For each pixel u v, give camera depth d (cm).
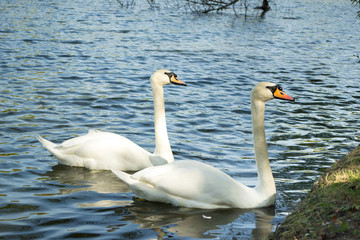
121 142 872
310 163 899
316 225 550
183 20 3272
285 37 2755
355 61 2144
